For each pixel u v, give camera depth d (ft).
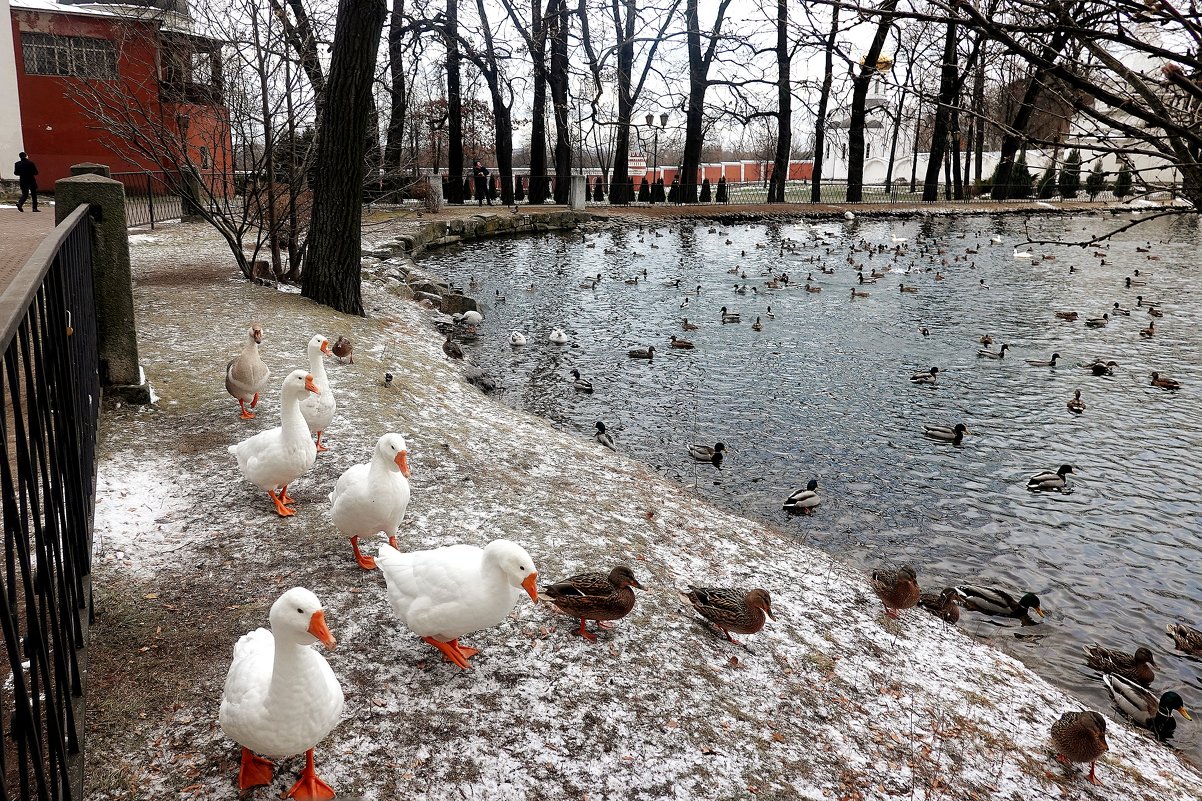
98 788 12.17
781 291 88.38
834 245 127.54
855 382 53.83
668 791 13.56
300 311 45.16
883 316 77.10
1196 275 105.60
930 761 15.79
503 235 122.72
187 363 32.78
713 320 72.59
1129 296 89.66
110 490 21.61
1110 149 8.73
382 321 51.85
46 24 95.35
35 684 8.43
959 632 23.18
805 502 32.81
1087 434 44.50
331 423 28.40
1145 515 34.14
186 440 25.49
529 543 21.49
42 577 9.84
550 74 128.77
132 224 78.02
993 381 55.06
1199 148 8.44
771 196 175.63
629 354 58.80
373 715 14.30
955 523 32.89
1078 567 29.55
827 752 15.40
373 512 17.89
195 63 59.36
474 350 58.49
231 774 12.65
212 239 71.67
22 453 8.98
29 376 10.22
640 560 21.97
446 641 15.83
